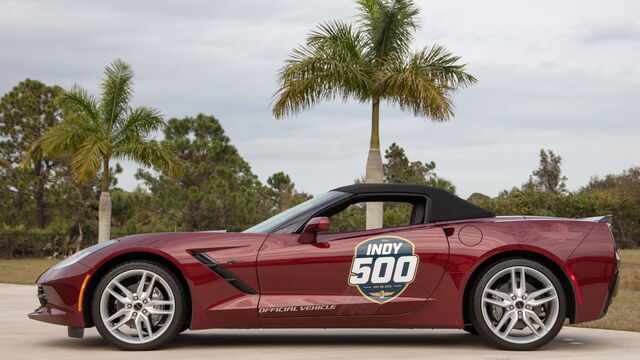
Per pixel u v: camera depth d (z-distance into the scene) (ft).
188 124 102.53
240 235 17.21
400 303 16.90
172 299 16.66
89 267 16.71
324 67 46.91
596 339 19.29
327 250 16.96
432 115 46.11
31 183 123.85
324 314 16.74
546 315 17.16
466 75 46.91
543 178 177.68
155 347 16.67
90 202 117.29
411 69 46.14
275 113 47.85
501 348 16.99
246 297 16.72
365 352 16.44
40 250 117.08
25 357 15.46
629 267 76.43
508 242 17.08
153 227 103.65
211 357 15.49
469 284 17.33
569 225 17.60
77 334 16.99
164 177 101.14
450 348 17.29
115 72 69.41
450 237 17.26
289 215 17.80
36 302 31.53
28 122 127.03
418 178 142.61
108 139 69.31
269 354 16.01
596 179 223.10
